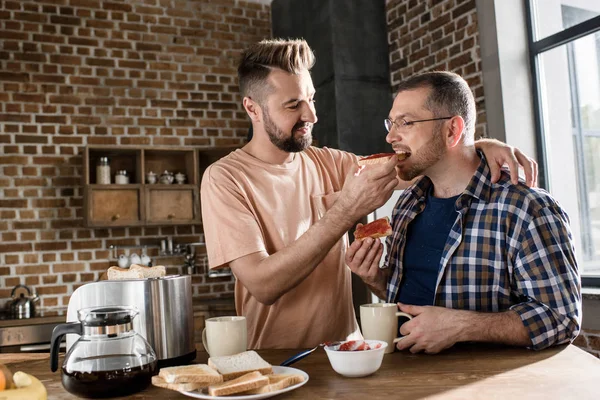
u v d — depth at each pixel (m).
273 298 1.39
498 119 3.26
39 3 4.12
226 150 4.27
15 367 1.29
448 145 1.43
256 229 1.46
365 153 3.98
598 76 2.95
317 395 0.97
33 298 3.79
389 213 2.94
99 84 4.24
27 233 3.95
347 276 1.66
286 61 1.52
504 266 1.35
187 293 1.28
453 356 1.21
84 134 4.16
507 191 1.37
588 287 2.95
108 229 4.16
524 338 1.21
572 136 3.09
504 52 3.25
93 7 4.28
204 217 1.54
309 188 1.69
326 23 4.05
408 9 3.97
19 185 3.96
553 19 3.18
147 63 4.41
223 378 1.01
